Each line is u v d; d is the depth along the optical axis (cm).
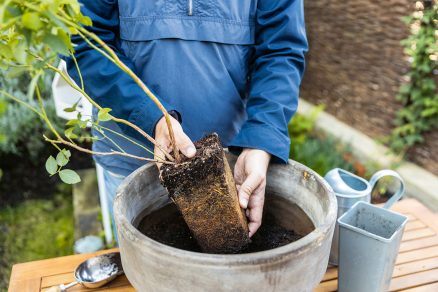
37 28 49
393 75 262
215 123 107
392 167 253
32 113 242
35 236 231
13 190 262
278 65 100
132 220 79
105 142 113
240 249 79
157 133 85
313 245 61
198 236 78
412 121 249
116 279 98
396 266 105
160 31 96
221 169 71
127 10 98
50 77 232
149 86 103
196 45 98
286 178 88
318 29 320
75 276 96
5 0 47
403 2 247
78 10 54
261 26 104
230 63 103
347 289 90
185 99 103
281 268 59
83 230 219
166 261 59
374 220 91
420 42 236
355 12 282
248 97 111
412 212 128
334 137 289
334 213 70
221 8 96
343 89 305
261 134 89
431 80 240
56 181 273
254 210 85
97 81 95
